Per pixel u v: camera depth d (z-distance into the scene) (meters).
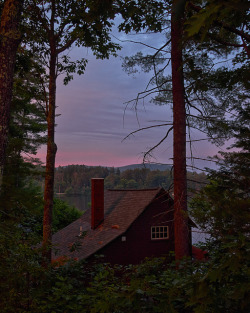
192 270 4.48
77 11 10.10
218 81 6.55
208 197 2.80
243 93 6.83
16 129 20.48
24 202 6.15
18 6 5.66
